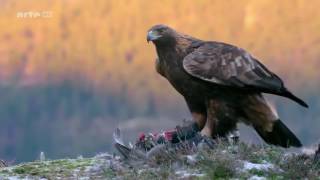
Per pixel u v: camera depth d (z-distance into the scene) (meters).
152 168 13.25
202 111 15.50
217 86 15.12
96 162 13.91
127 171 13.14
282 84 15.11
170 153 13.49
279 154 13.52
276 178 12.67
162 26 15.48
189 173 12.88
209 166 12.95
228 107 15.19
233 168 12.77
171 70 15.49
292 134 15.31
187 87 15.37
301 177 12.71
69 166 13.75
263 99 15.28
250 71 15.07
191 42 15.53
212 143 14.07
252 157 13.31
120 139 13.84
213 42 15.48
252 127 15.46
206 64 15.09
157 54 15.83
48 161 14.13
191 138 14.20
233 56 15.15
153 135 14.13
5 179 13.21
